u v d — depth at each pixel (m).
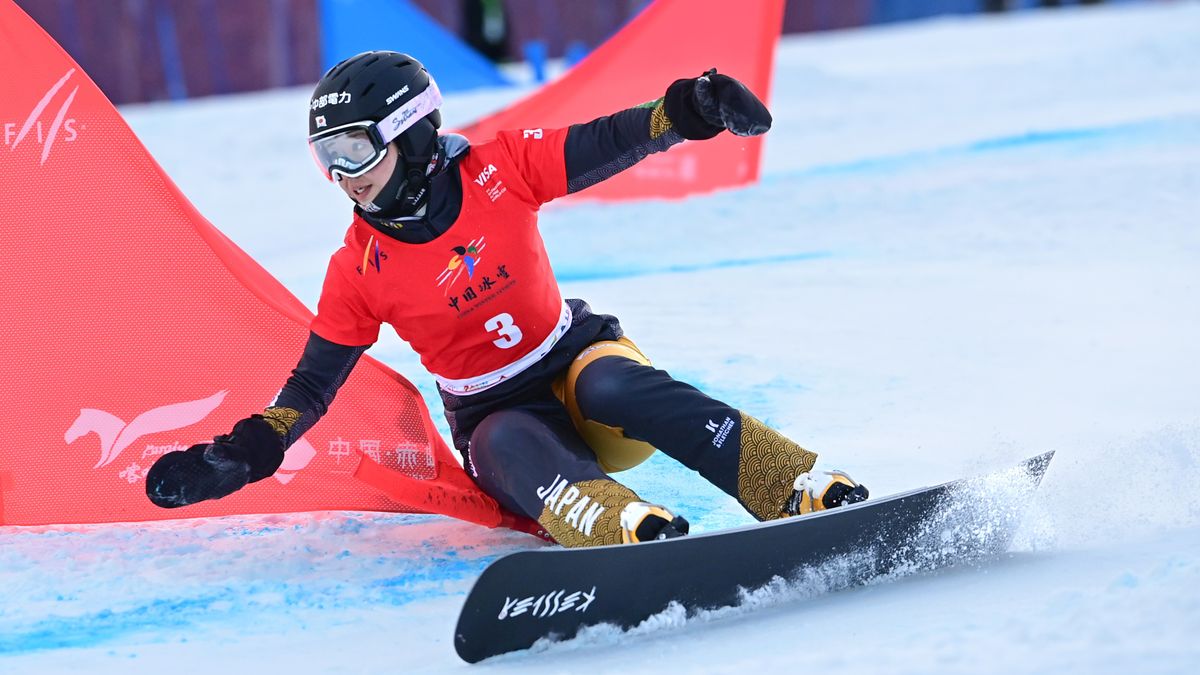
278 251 28.98
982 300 19.64
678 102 10.34
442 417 15.60
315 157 10.54
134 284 12.35
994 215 26.33
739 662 8.09
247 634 9.66
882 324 18.66
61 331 12.36
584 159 10.77
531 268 10.98
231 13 60.34
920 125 42.06
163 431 12.47
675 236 26.62
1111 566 9.12
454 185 10.77
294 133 46.25
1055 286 20.19
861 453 13.19
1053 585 8.85
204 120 50.25
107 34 58.28
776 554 9.32
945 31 70.56
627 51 28.27
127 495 12.48
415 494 11.43
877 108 46.62
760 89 27.70
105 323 12.38
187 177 39.34
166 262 12.34
